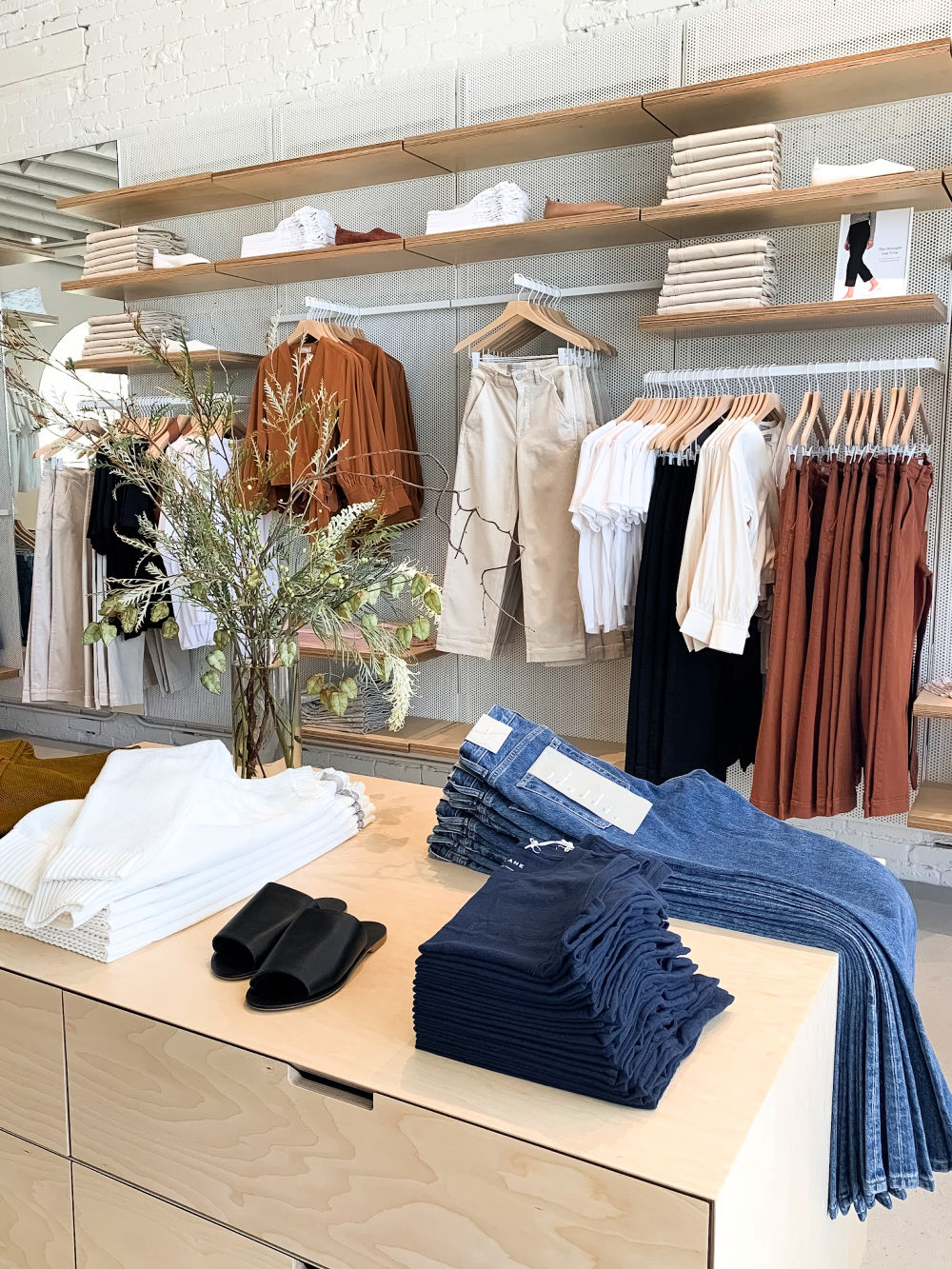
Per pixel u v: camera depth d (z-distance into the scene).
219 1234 1.25
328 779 1.91
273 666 1.91
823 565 2.90
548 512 3.56
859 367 2.99
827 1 3.37
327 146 4.37
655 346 3.74
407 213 4.22
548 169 3.89
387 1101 1.10
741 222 3.35
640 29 3.68
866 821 3.55
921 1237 2.01
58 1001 1.34
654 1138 1.02
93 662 4.61
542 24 3.88
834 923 1.44
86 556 4.54
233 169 4.12
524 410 3.56
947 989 2.88
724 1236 0.96
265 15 4.46
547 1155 1.01
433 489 3.80
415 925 1.50
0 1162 1.45
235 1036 1.21
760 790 3.06
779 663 2.99
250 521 1.87
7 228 5.18
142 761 1.70
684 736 3.18
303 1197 1.18
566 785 1.68
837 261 3.12
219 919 1.54
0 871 1.50
